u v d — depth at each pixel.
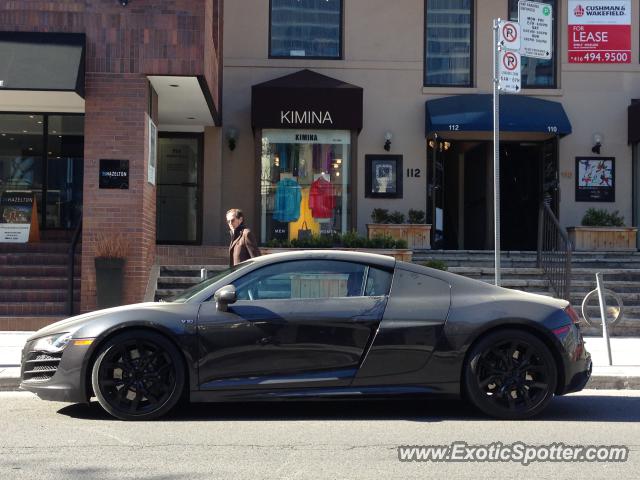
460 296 7.06
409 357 6.87
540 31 11.77
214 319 6.82
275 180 15.58
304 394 6.82
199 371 6.77
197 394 6.79
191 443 6.21
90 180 11.92
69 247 12.74
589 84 16.44
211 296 6.99
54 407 7.60
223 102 16.19
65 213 15.23
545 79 16.58
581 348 7.09
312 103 15.07
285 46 16.39
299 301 6.96
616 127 16.41
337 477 5.31
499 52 9.93
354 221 15.55
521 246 17.05
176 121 15.48
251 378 6.82
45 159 15.21
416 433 6.59
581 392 8.59
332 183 15.63
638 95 16.47
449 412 7.48
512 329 6.95
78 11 11.97
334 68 16.30
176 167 16.17
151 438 6.36
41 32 11.91
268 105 15.07
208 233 15.99
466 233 17.75
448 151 17.73
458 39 16.59
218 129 16.08
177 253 13.85
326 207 15.62
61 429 6.67
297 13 16.44
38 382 6.94
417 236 15.41
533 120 15.31
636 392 8.62
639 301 12.88
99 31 11.99
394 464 5.64
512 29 10.02
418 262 14.21
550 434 6.59
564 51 16.45
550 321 6.95
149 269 12.62
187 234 16.16
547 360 6.95
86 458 5.77
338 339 6.86
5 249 13.75
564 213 16.34
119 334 6.81
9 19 11.89
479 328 6.88
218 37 15.09
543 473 5.47
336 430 6.70
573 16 16.47
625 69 16.45
